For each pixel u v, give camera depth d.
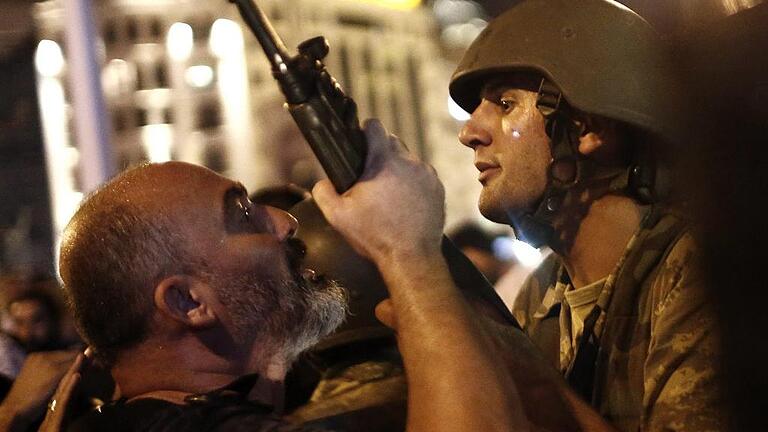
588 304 2.47
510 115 2.45
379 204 1.88
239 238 2.11
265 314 2.10
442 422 1.81
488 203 2.48
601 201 2.42
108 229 2.07
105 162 5.31
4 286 3.96
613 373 2.34
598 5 2.41
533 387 2.16
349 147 1.85
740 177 0.88
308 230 2.60
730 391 0.91
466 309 1.92
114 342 2.09
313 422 2.24
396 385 2.35
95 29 5.38
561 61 2.35
